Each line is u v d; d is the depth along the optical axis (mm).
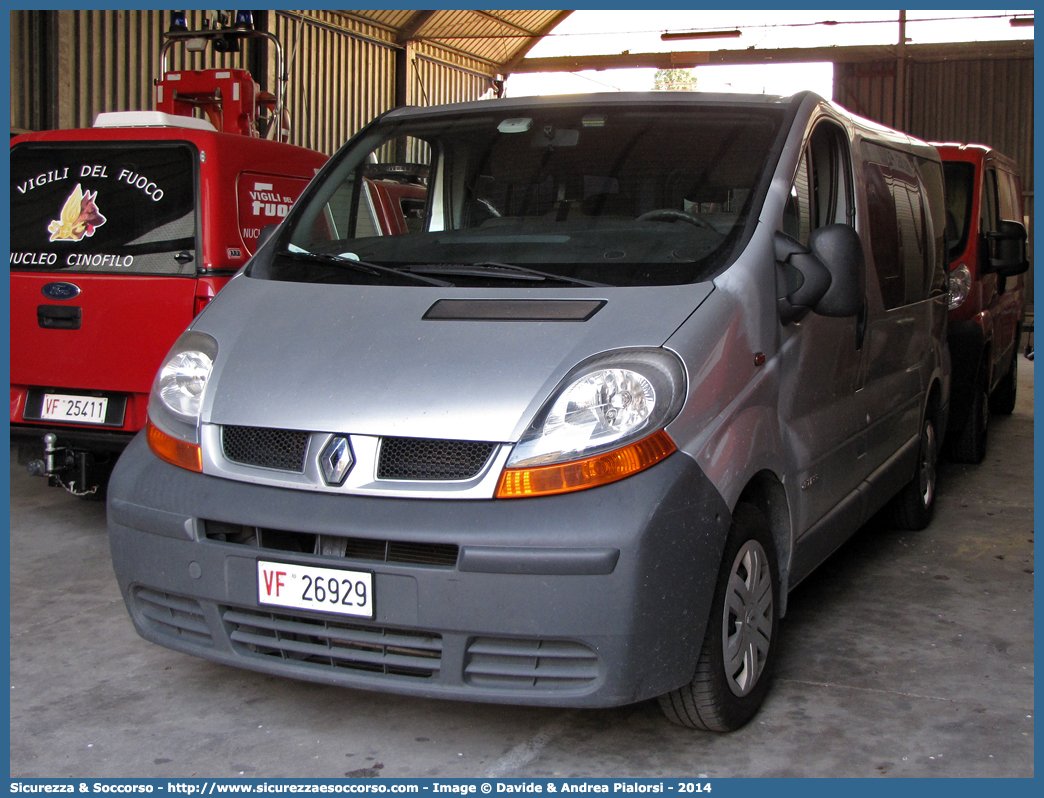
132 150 4582
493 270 2941
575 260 2939
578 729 2881
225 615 2619
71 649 3459
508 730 2875
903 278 4422
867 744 2803
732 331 2727
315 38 16047
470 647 2408
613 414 2439
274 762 2686
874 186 4082
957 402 6477
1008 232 6852
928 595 4113
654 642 2391
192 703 3045
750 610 2834
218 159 4527
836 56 22109
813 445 3201
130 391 4434
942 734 2867
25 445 4539
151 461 2793
